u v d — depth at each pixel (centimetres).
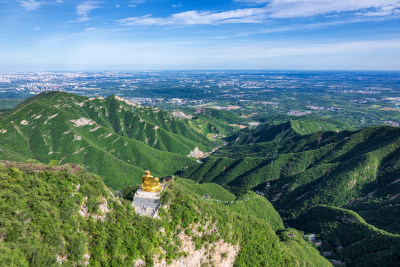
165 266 4966
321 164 19488
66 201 4081
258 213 12975
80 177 4619
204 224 6112
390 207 13438
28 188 4016
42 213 3747
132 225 4784
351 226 12238
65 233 3803
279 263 7981
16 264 3050
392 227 12075
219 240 6372
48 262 3384
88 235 4150
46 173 4431
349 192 16438
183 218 5662
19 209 3650
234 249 6906
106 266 4069
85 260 3903
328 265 10225
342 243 11825
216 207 7256
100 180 4931
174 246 5241
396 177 16225
